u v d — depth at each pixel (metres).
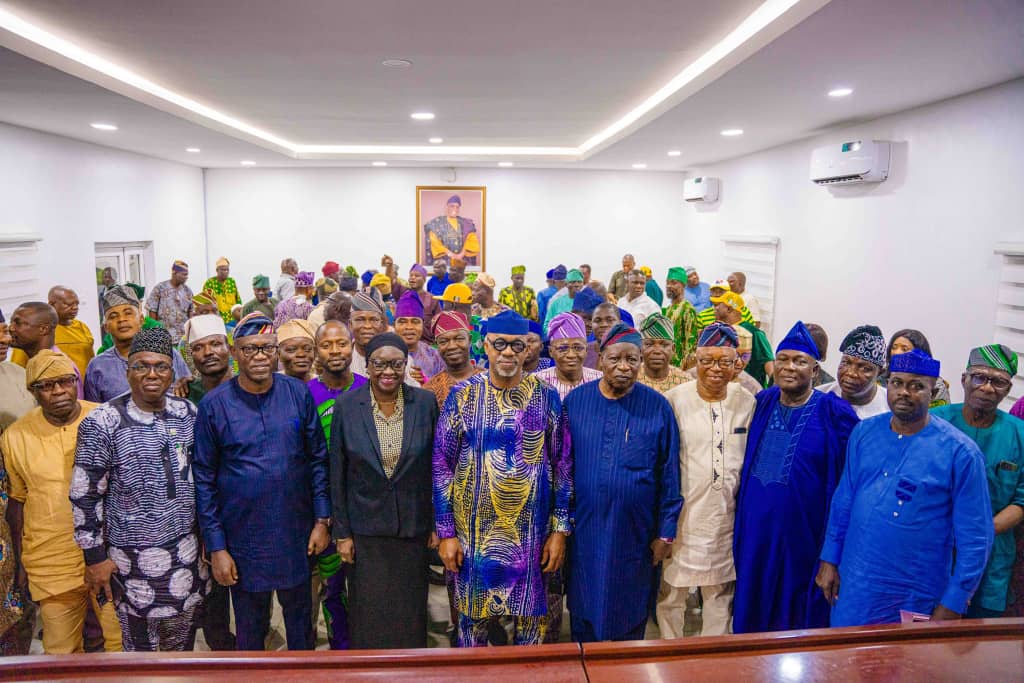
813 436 2.39
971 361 2.45
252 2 3.31
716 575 2.54
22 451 2.40
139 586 2.28
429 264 11.23
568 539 2.49
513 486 2.24
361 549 2.40
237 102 5.98
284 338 3.19
